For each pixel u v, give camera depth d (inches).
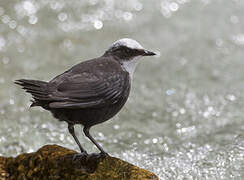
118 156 434.9
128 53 341.1
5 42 666.2
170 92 570.9
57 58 637.3
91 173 306.5
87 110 308.5
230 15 782.5
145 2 816.3
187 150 442.0
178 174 400.8
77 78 305.3
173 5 810.8
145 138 471.8
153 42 693.3
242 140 446.9
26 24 713.6
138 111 530.0
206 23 755.4
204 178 392.5
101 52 655.1
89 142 460.4
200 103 545.0
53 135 469.7
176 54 663.8
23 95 550.6
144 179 295.6
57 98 289.6
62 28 714.8
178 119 512.4
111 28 725.3
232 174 394.3
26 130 475.5
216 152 430.9
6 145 447.8
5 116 501.7
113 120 509.0
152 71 623.2
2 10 741.3
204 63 640.4
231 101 546.9
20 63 618.5
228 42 696.4
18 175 325.4
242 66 630.5
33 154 332.2
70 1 786.8
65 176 309.4
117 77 321.4
